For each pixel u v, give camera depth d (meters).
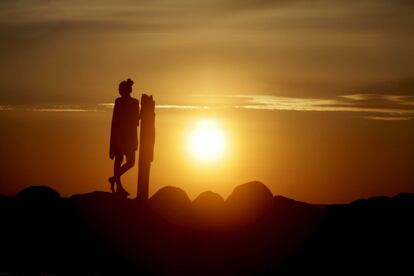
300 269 35.12
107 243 35.81
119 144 37.12
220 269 35.09
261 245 36.47
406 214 38.31
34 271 33.25
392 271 34.56
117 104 37.22
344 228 37.59
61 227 36.41
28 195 37.69
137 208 37.31
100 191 38.34
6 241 35.97
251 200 38.50
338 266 35.12
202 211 38.12
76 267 34.41
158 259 35.34
